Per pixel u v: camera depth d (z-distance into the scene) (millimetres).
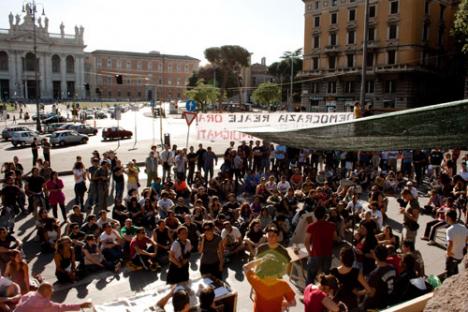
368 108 16703
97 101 120375
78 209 11227
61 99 118188
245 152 19422
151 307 6180
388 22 56969
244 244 10148
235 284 8703
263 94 75312
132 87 137875
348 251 6547
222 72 102125
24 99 110312
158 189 15242
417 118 1818
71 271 8750
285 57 89750
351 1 60219
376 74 58219
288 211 11953
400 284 6141
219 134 19453
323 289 5562
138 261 9445
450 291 2170
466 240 7984
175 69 143375
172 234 9781
